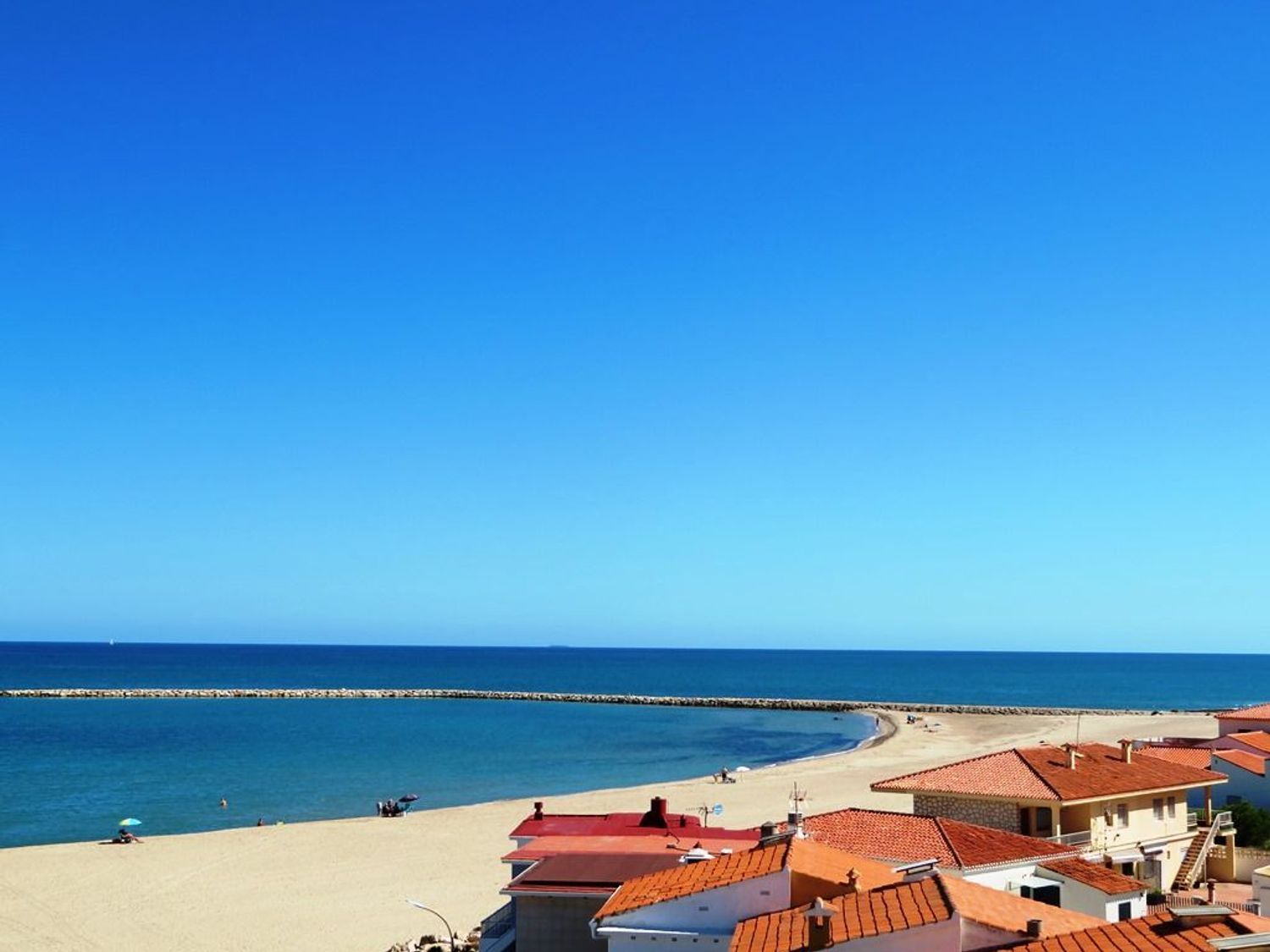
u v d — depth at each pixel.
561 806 102.31
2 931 58.28
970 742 168.62
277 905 64.00
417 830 89.06
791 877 32.09
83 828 97.75
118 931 58.47
